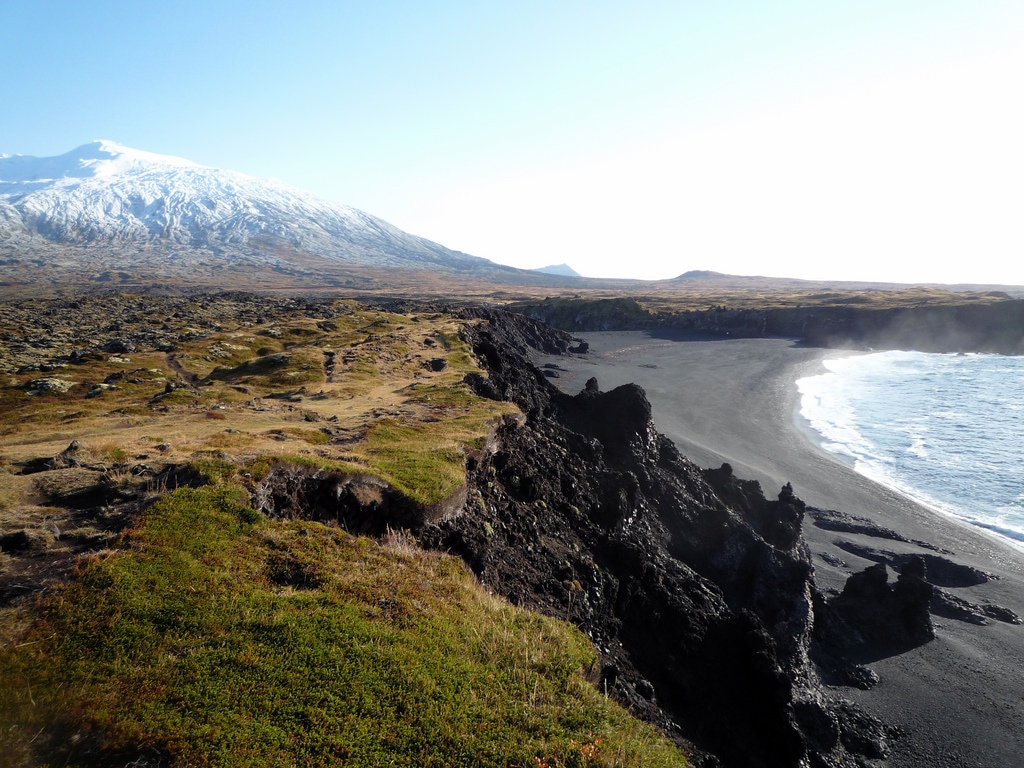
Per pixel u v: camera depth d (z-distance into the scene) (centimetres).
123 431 2877
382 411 3419
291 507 1855
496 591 1939
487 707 1169
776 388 10006
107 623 1158
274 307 12862
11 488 1717
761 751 2025
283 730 1004
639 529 3319
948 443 6856
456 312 12162
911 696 2689
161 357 6366
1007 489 5384
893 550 4091
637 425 4506
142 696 1016
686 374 11075
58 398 4556
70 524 1534
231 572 1400
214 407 3675
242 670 1113
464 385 4491
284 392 4638
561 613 2033
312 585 1455
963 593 3625
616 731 1209
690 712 2081
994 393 9594
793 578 3089
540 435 3762
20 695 973
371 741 1019
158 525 1498
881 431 7394
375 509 2008
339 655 1197
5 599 1213
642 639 2334
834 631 3114
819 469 5866
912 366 12550
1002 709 2578
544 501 2912
